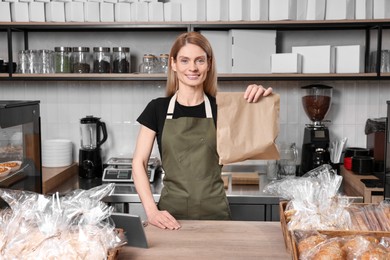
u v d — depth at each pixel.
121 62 3.31
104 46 3.58
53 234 1.32
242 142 1.79
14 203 1.45
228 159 1.79
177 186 2.31
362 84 3.52
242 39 3.21
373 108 3.54
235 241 1.59
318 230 1.39
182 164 2.28
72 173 3.48
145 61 3.32
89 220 1.39
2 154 1.89
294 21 3.17
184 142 2.26
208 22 3.19
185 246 1.55
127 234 1.53
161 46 3.57
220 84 3.56
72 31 3.56
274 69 3.20
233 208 2.95
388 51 3.23
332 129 3.58
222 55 3.30
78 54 3.31
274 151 1.81
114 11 3.26
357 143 3.57
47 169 3.36
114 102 3.62
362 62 3.29
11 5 3.25
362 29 3.48
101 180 3.33
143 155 2.24
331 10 3.16
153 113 2.29
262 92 1.79
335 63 3.23
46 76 3.25
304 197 1.55
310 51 3.20
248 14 3.21
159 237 1.64
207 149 2.27
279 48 3.53
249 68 3.24
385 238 1.34
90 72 3.47
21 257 1.26
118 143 3.65
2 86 3.63
